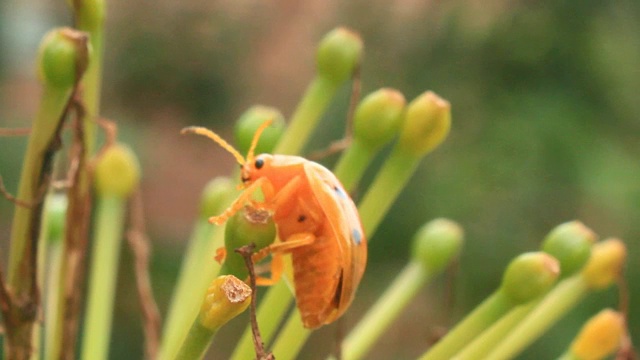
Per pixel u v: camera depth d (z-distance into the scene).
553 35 0.36
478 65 0.37
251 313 0.13
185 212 0.49
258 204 0.13
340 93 0.37
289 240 0.13
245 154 0.16
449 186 0.35
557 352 0.33
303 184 0.14
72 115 0.14
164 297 0.38
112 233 0.17
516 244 0.35
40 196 0.14
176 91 0.45
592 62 0.36
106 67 0.44
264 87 0.48
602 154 0.35
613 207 0.35
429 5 0.38
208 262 0.15
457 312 0.35
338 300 0.14
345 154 0.15
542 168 0.35
